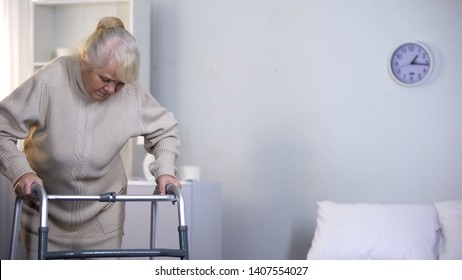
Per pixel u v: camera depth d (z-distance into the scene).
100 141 2.70
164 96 5.26
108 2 4.93
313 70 5.00
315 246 4.26
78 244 2.80
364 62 4.91
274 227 5.05
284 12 5.05
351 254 4.19
